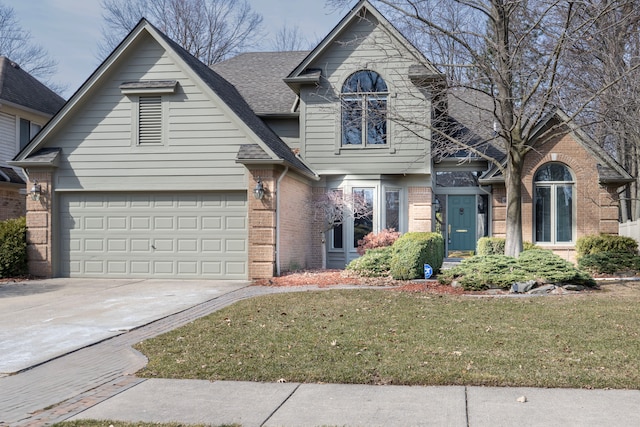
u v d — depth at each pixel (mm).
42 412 5449
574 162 17938
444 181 21922
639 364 6730
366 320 9469
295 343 7938
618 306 10695
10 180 21422
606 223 17703
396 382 6246
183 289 13953
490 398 5699
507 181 14742
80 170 16516
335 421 5109
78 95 16250
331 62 18438
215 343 8047
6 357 7602
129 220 16469
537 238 18219
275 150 15680
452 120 19875
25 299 12562
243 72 23234
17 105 22859
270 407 5512
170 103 16203
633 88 15320
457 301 11414
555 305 10875
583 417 5129
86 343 8336
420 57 15172
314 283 14391
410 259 14562
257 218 15508
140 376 6617
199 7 38969
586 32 12867
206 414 5328
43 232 16562
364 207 18172
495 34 13984
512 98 13242
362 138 18328
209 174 15992
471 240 21484
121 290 13898
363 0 17766
